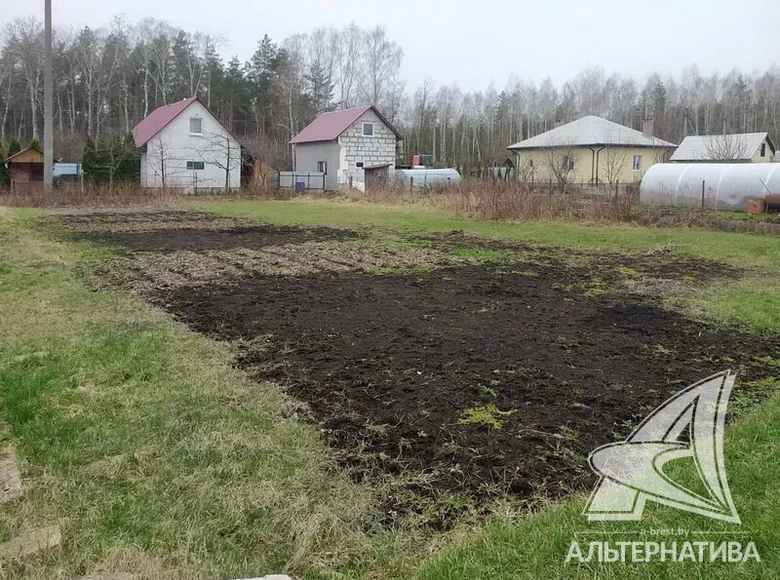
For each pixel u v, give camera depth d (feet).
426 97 203.10
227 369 16.37
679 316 22.63
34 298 24.86
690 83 245.86
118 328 20.22
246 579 7.95
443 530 9.52
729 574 7.92
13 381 15.05
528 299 25.50
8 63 177.78
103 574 8.29
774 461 10.78
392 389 15.02
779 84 237.04
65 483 10.55
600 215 56.03
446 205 70.33
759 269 33.14
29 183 96.48
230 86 197.57
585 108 243.60
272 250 39.91
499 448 11.97
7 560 8.52
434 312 23.07
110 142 102.78
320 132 127.03
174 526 9.45
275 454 11.68
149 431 12.55
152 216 67.92
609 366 16.76
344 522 9.63
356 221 60.23
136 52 189.98
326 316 22.39
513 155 147.13
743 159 127.44
